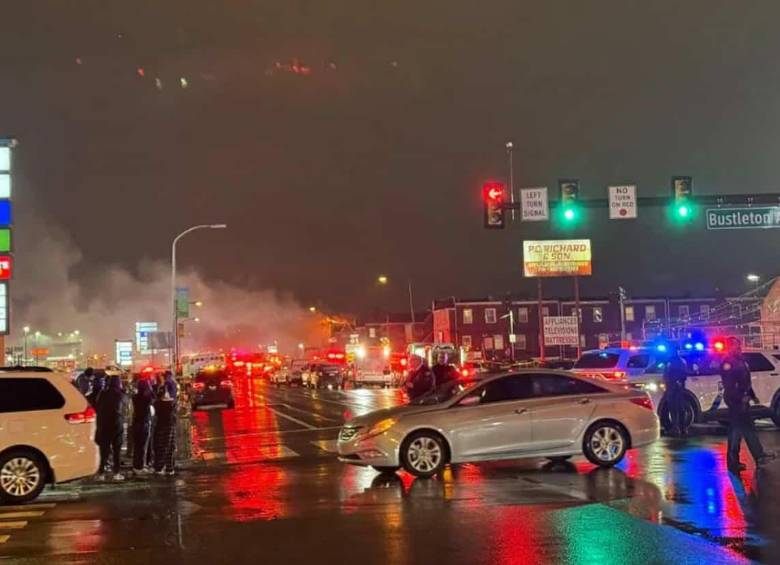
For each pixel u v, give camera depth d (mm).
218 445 19609
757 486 11031
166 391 14656
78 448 12203
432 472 12898
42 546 8516
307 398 43438
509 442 13148
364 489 11883
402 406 13844
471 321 88438
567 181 25156
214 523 9570
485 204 24922
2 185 29172
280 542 8414
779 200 26031
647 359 19875
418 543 8164
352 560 7559
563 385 13680
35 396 12164
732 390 12383
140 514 10430
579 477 12414
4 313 29406
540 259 50375
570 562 7254
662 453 15016
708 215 25875
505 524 8969
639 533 8344
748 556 7359
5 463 11711
